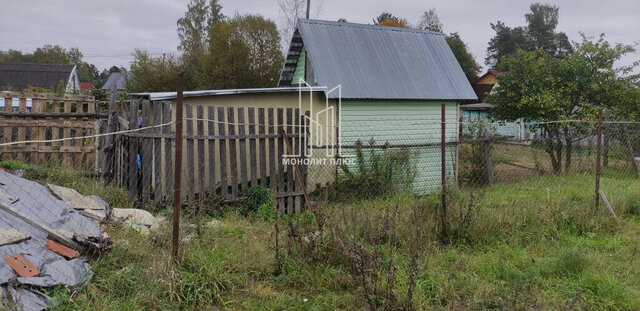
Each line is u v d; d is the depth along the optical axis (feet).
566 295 13.20
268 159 24.41
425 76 35.81
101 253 13.89
